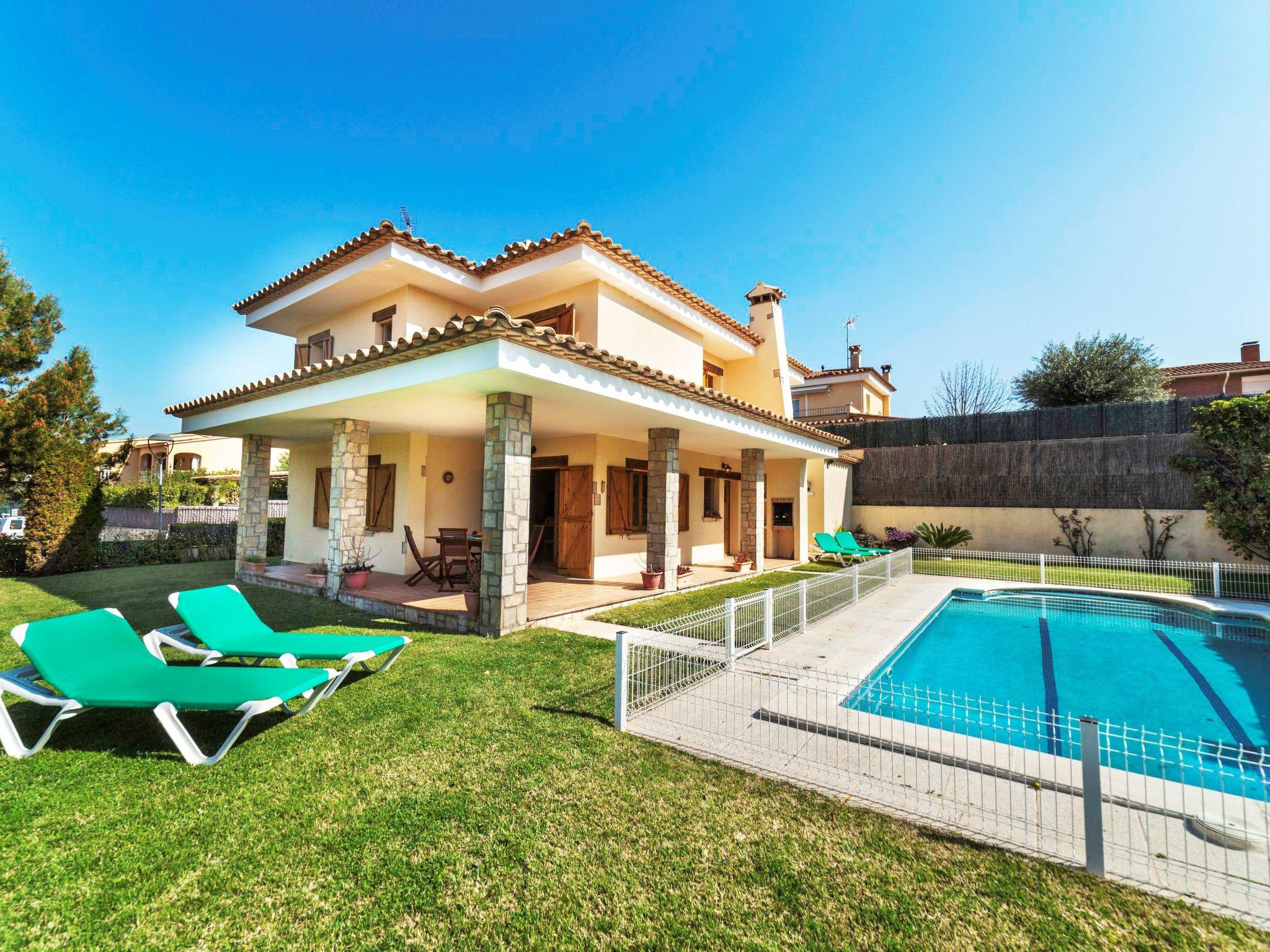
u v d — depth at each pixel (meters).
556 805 3.10
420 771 3.48
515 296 10.61
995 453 16.73
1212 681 6.41
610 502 11.38
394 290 10.22
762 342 15.20
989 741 3.87
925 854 2.67
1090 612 10.08
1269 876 2.45
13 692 3.73
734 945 2.10
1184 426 15.09
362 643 5.12
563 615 7.64
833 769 3.55
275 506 21.09
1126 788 3.22
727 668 5.62
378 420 9.41
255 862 2.59
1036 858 2.64
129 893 2.36
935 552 15.90
